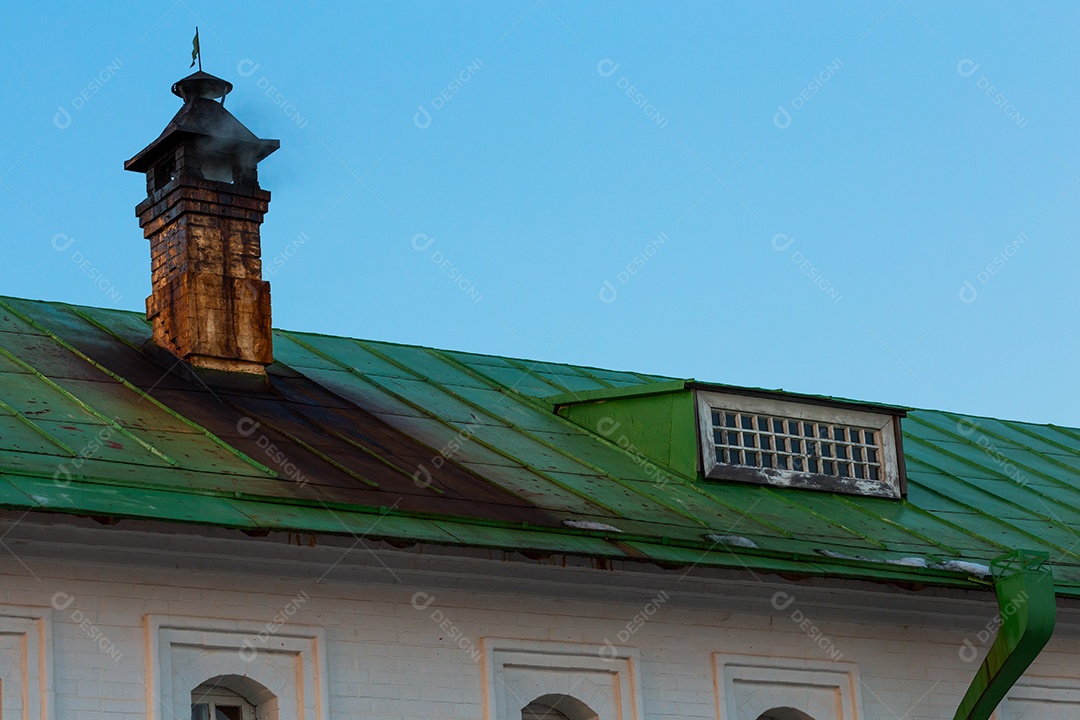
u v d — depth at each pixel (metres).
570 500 27.14
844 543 28.66
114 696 22.50
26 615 22.19
